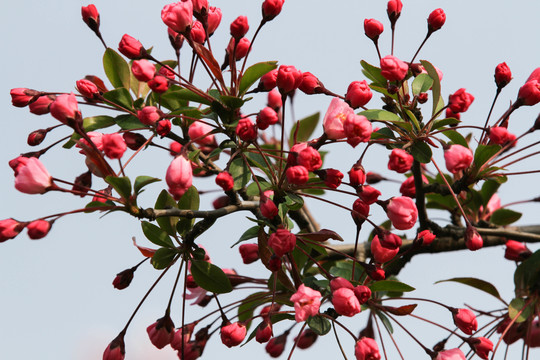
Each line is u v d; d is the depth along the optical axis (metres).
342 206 3.70
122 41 3.77
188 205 3.79
